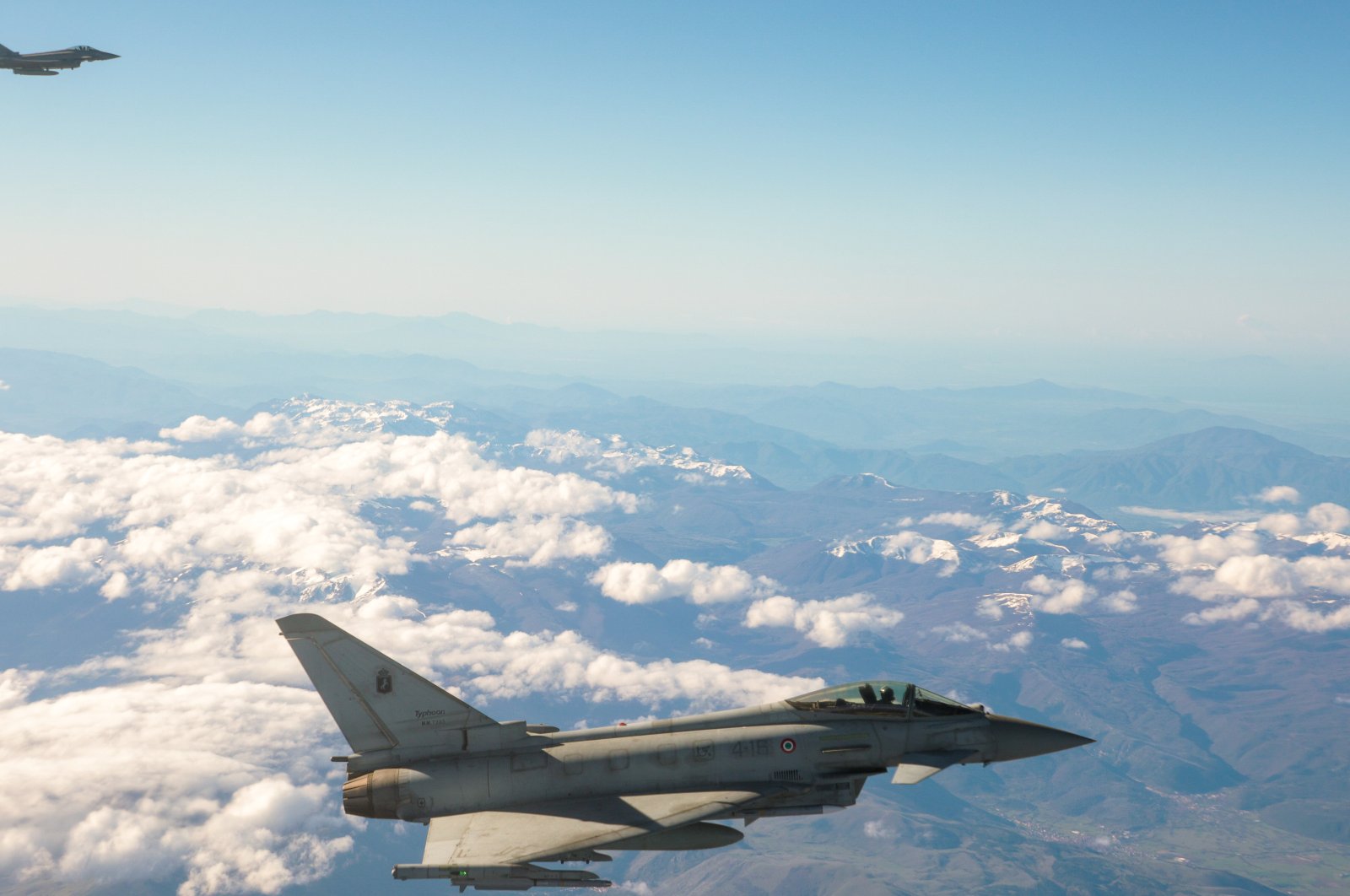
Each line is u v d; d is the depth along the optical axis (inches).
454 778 1023.6
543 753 1040.2
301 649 1039.6
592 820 966.4
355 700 1043.3
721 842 1040.8
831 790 1063.6
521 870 896.3
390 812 1024.9
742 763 1046.4
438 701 1050.1
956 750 1079.6
